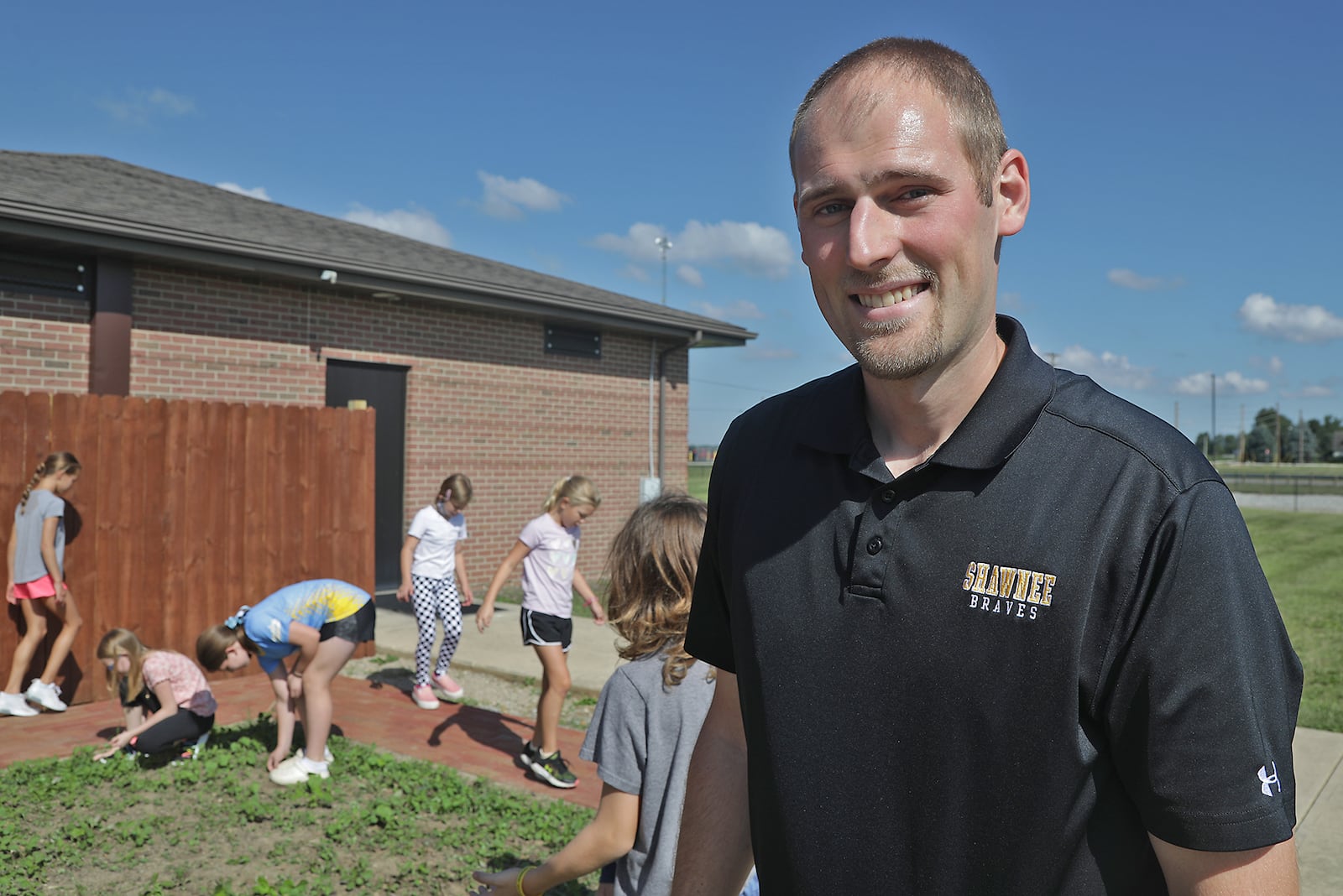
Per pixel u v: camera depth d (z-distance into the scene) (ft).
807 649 3.80
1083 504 3.32
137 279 30.89
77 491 24.29
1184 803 3.03
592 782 19.44
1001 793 3.33
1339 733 20.77
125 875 14.62
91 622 24.53
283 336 34.68
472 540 41.29
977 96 3.58
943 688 3.43
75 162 39.78
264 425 27.63
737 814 4.89
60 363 29.40
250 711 23.79
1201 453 3.38
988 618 3.36
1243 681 3.04
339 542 29.22
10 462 23.21
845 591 3.73
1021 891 3.32
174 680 19.71
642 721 7.28
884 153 3.46
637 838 7.32
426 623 24.58
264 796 17.89
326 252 35.17
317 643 18.45
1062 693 3.23
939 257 3.49
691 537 7.38
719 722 5.04
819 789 3.71
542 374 44.21
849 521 3.81
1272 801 3.01
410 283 36.32
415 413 39.17
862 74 3.59
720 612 4.89
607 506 47.57
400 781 18.60
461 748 21.35
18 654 22.86
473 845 15.89
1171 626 3.08
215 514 26.68
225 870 14.88
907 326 3.55
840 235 3.64
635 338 48.98
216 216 36.63
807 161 3.70
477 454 41.45
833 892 3.68
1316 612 38.11
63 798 17.35
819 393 4.37
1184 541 3.11
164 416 25.80
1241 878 3.03
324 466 28.89
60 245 28.43
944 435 3.77
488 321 41.88
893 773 3.54
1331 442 479.00
